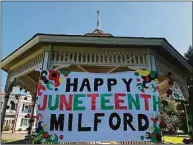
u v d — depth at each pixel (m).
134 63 7.82
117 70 9.26
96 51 7.92
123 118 6.26
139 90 6.68
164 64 8.97
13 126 40.81
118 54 7.95
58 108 6.27
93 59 7.84
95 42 7.57
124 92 6.61
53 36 7.54
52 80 6.62
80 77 6.75
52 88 6.52
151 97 6.63
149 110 6.45
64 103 6.35
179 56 9.19
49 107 6.27
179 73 10.48
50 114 6.19
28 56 8.85
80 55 7.88
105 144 7.08
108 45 7.71
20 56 9.02
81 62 7.73
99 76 6.81
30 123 8.17
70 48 7.88
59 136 5.96
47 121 6.11
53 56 7.79
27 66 8.98
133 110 6.39
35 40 7.71
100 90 6.59
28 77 11.15
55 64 7.63
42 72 6.68
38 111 6.19
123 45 7.70
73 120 6.16
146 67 7.76
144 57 7.96
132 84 6.76
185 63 9.84
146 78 6.87
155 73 6.96
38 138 5.91
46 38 7.52
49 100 6.36
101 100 6.45
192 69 10.58
